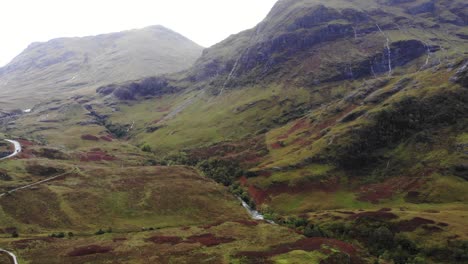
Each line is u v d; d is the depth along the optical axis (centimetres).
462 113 17088
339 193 15775
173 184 16462
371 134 17788
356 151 17388
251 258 9212
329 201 15250
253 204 15900
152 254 9619
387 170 16300
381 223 12062
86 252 9719
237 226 12488
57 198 13512
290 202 15625
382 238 11312
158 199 14800
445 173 14750
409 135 17388
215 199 15712
